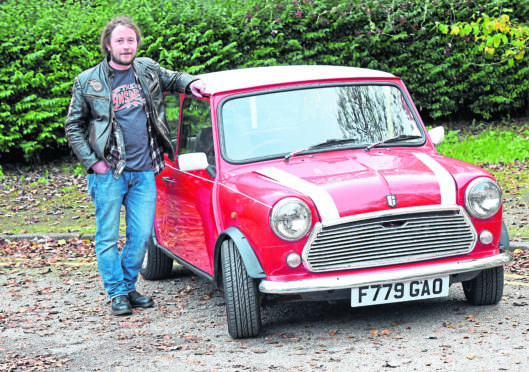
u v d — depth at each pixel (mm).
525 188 10812
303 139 6121
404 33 14445
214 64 13984
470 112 15969
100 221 6500
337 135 6184
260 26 14234
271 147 6059
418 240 5336
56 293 7375
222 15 14164
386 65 14734
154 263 7613
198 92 6488
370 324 5762
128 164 6391
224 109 6188
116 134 6316
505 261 5547
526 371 4621
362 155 6012
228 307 5523
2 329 6262
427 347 5148
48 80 13484
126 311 6492
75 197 12078
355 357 5039
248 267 5340
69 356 5512
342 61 14547
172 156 6605
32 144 13461
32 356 5547
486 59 14945
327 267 5230
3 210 11352
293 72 6707
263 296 5570
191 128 6617
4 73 13305
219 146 6039
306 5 14414
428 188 5383
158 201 7254
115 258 6570
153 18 13984
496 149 13312
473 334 5359
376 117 6367
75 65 13594
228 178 5871
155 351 5500
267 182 5535
